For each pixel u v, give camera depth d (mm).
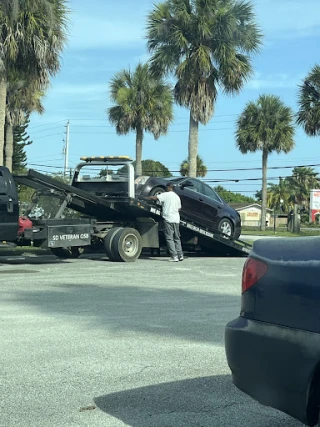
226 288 10688
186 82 24094
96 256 16875
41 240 13695
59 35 18266
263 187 47125
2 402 4676
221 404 4691
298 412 3275
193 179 17469
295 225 44938
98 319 7750
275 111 44938
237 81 23969
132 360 5871
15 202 12828
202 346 6434
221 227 17812
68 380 5234
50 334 6887
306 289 3314
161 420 4352
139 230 15875
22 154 50438
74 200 15016
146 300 9266
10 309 8359
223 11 23219
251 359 3520
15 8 16906
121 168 15344
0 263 14562
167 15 24141
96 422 4297
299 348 3250
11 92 27984
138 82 33812
